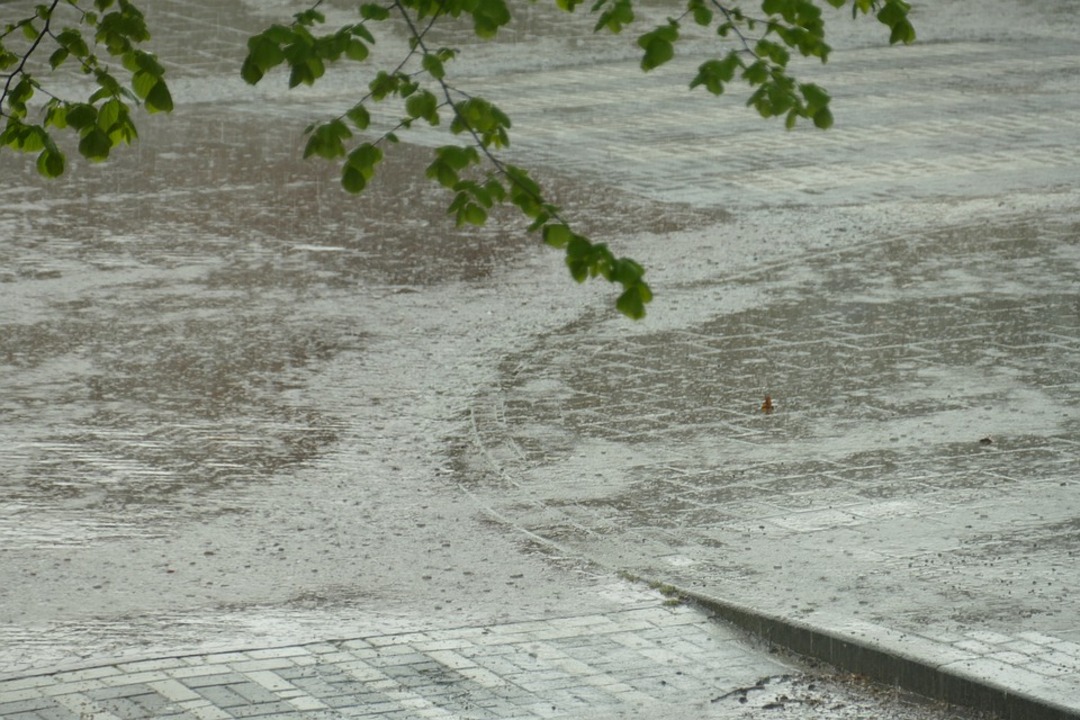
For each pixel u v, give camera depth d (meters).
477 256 22.19
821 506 13.17
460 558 12.21
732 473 14.04
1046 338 18.00
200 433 15.21
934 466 14.06
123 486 13.77
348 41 7.56
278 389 16.59
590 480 13.98
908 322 18.73
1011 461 14.15
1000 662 9.73
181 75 36.06
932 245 22.47
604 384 16.75
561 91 35.41
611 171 27.59
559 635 10.65
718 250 22.41
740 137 30.38
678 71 37.69
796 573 11.66
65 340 18.06
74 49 9.21
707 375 16.97
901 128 31.09
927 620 10.55
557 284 20.83
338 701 9.45
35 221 23.59
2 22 39.84
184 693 9.52
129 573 11.80
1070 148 29.14
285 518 13.09
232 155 28.56
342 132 7.64
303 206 24.88
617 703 9.55
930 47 41.16
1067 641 10.11
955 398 16.00
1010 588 11.17
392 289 20.48
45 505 13.26
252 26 41.03
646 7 43.81
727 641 10.65
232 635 10.59
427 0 7.77
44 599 11.23
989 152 28.89
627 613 11.09
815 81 36.34
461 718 9.26
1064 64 38.50
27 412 15.70
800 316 19.09
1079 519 12.70
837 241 22.84
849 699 9.71
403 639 10.52
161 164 27.72
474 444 15.00
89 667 9.89
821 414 15.62
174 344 18.00
